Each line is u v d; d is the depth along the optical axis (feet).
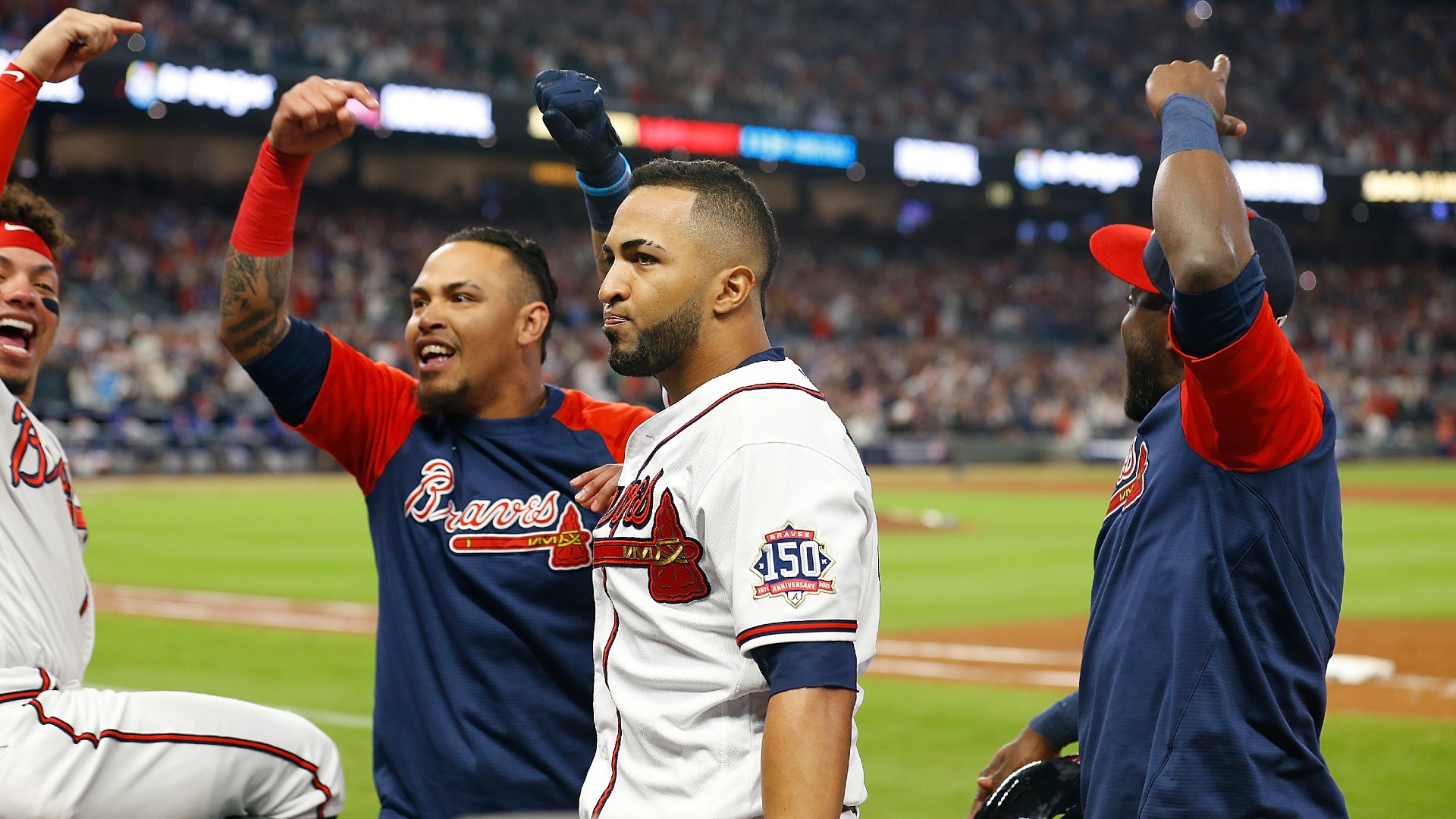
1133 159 136.36
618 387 96.48
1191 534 7.23
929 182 145.28
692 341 6.91
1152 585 7.31
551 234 125.70
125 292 95.66
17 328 9.53
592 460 9.42
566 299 114.32
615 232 6.93
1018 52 142.10
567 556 9.08
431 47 110.63
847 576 6.13
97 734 8.54
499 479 9.39
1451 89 151.53
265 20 103.04
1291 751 7.11
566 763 9.05
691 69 123.75
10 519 8.89
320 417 9.73
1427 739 18.86
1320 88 147.74
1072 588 36.83
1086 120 139.33
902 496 76.38
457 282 9.50
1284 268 7.46
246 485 75.46
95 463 76.13
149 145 111.65
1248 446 7.00
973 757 17.97
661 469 6.66
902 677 23.98
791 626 6.00
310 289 101.81
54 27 9.00
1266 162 136.67
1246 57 149.79
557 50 117.80
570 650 9.09
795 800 5.82
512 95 108.88
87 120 108.88
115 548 43.19
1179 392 7.80
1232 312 6.59
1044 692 22.67
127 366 79.71
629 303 6.81
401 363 94.99
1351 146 142.82
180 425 79.87
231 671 23.07
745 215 6.89
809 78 128.77
